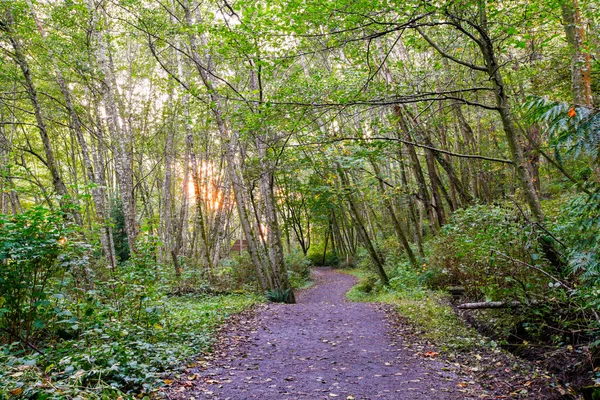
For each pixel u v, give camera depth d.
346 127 9.84
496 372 4.79
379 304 10.33
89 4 11.37
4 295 4.94
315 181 22.33
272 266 13.64
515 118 10.12
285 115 6.36
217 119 12.12
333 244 34.81
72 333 5.54
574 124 3.09
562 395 3.91
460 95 8.40
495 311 6.69
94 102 16.44
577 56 6.74
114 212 19.47
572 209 3.96
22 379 3.46
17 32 9.36
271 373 5.14
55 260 5.36
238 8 6.16
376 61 9.27
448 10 5.46
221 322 7.95
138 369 4.31
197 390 4.32
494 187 16.91
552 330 5.37
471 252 7.54
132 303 6.20
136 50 18.53
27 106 16.70
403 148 13.02
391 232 25.78
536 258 5.26
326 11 5.22
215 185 24.41
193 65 15.45
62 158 20.72
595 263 3.69
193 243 23.23
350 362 5.67
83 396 3.35
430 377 4.84
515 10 5.86
